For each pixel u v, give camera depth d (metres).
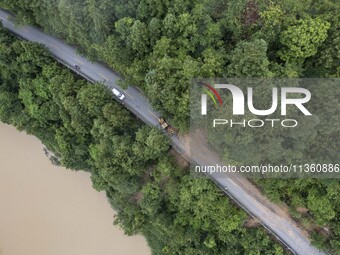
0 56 82.56
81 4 70.75
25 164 94.75
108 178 76.44
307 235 72.62
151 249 88.00
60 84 78.94
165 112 71.25
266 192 70.44
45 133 89.38
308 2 66.50
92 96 73.81
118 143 73.31
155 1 65.81
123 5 68.44
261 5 67.44
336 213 68.62
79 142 84.81
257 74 61.62
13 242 92.94
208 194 72.00
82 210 92.12
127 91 78.88
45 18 78.69
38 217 93.06
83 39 74.56
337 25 63.78
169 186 74.31
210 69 63.28
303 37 62.47
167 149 73.62
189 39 67.12
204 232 79.12
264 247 73.81
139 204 82.31
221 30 67.88
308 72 66.38
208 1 68.44
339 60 64.06
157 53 66.88
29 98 85.44
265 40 65.44
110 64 76.94
